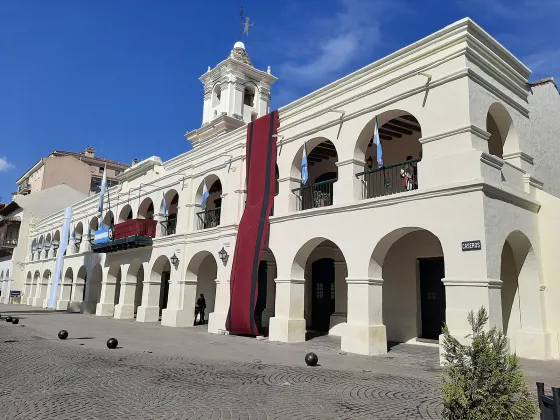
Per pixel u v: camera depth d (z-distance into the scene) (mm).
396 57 11883
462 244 9484
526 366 9562
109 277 25344
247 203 15789
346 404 6309
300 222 13617
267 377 8156
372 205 11492
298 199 14594
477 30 10711
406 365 9594
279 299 13914
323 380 7914
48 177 42625
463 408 4387
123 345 12688
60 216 35406
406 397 6707
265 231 14648
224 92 26000
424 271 13609
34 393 6773
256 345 12719
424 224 10281
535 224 11422
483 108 10609
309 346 12516
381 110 11984
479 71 10844
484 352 4539
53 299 32625
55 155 48000
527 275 11211
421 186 10609
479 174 9570
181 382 7660
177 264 19094
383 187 14734
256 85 27109
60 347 11945
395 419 5633
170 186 21047
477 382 4418
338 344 12938
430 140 10672
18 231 46406
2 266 46438
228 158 17547
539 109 13375
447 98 10523
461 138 10109
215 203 22328
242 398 6578
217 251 16922
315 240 13289
